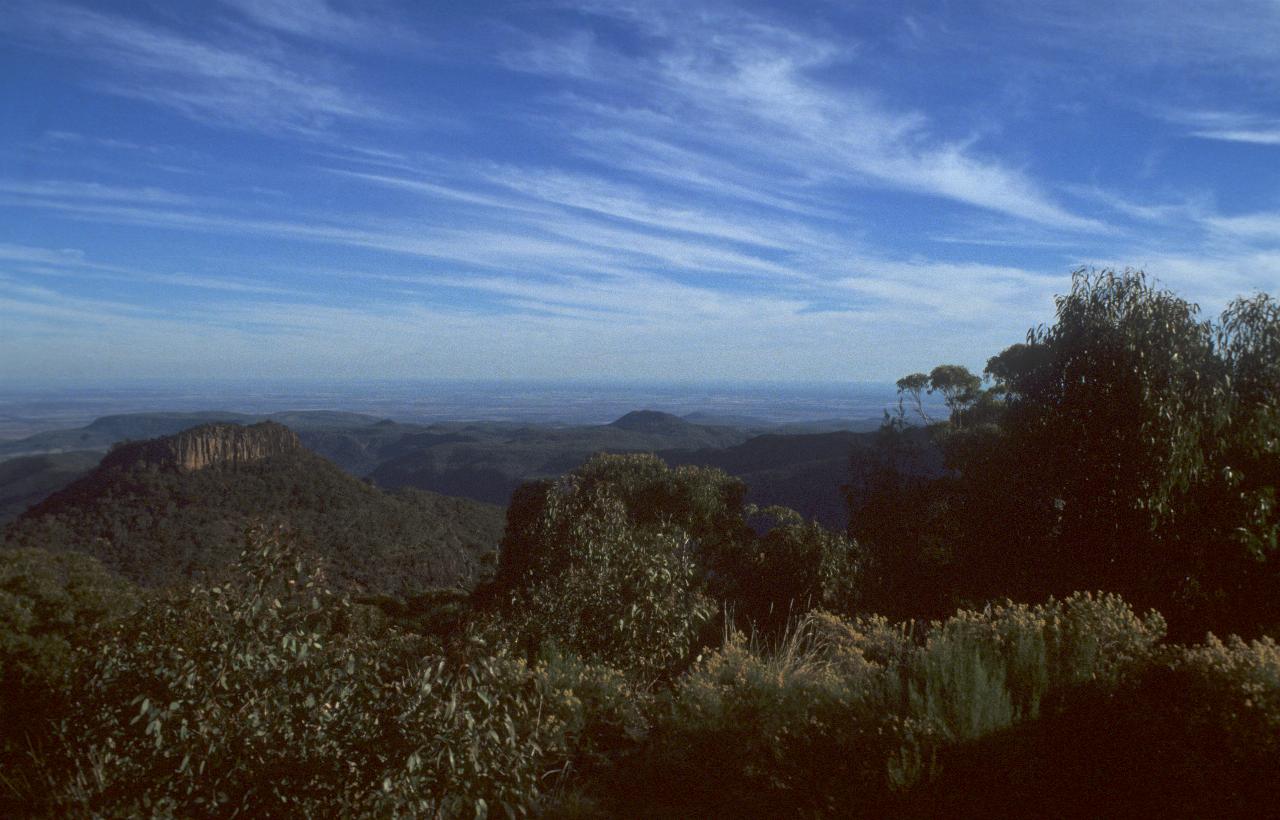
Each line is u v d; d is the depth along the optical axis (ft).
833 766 13.10
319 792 10.15
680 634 22.45
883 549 48.24
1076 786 11.74
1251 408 27.22
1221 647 12.82
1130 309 31.24
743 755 13.64
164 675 10.84
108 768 11.50
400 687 10.86
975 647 14.53
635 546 24.35
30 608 15.57
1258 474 27.50
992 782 12.12
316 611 11.51
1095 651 13.97
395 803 9.86
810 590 47.19
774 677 15.12
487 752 10.86
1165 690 12.64
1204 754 11.28
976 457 43.50
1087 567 31.37
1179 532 27.99
